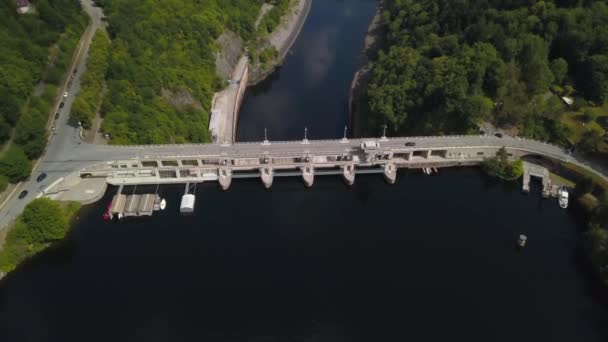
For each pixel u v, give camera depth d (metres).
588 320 175.88
